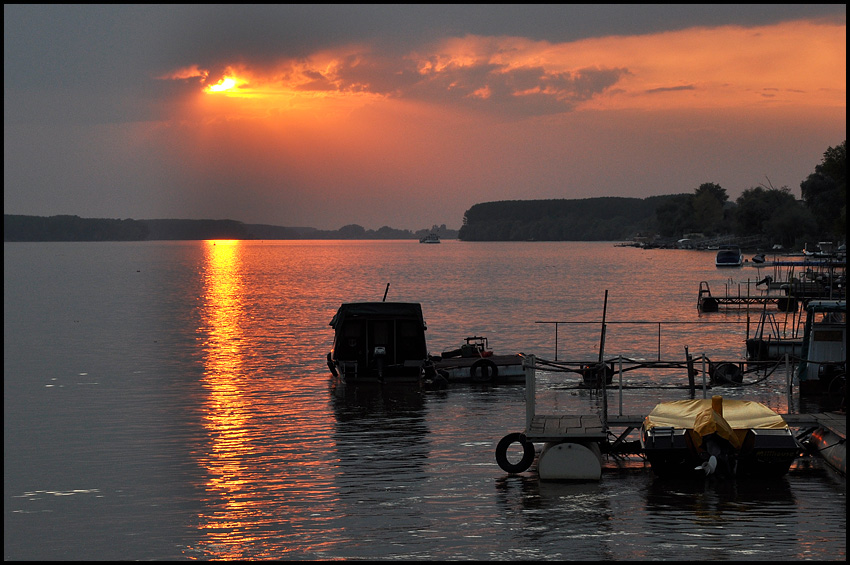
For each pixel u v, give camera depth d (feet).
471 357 124.67
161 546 51.52
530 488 62.13
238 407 96.48
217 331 190.29
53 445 77.36
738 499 58.44
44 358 144.05
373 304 119.03
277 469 68.28
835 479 63.21
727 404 67.31
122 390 109.09
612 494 60.23
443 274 500.33
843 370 98.53
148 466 69.67
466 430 83.41
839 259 241.55
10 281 448.65
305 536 52.60
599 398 99.81
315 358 142.61
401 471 67.41
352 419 89.30
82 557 50.16
